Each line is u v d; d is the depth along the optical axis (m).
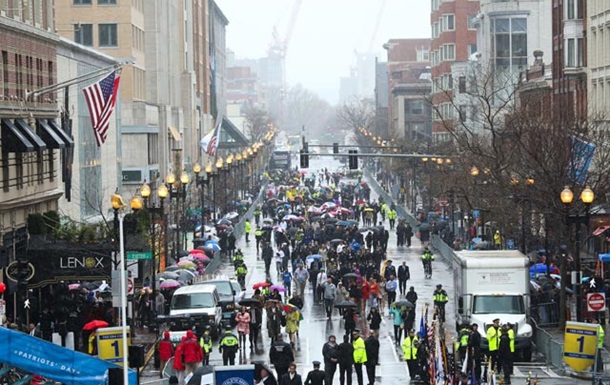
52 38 112.19
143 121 196.00
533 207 124.00
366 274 124.25
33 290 97.50
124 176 195.00
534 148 114.88
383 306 112.94
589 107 148.25
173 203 164.25
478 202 135.38
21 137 95.81
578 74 160.00
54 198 113.12
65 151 117.31
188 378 64.19
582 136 118.44
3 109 94.38
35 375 62.56
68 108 122.81
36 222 96.75
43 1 110.88
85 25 198.25
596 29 151.25
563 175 106.31
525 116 129.75
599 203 113.38
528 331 83.00
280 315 91.19
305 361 86.12
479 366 73.25
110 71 109.88
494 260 86.44
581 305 84.62
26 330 80.94
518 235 126.44
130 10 198.25
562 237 105.75
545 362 82.38
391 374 80.12
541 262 118.88
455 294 93.38
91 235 93.44
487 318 84.06
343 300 101.94
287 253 134.75
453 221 162.50
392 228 197.62
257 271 145.50
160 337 87.19
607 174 111.12
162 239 120.44
